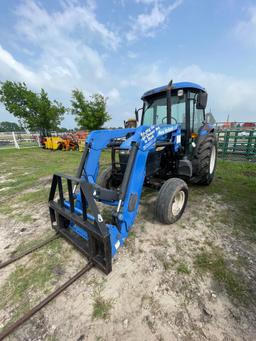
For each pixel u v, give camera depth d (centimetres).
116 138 255
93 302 136
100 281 154
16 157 855
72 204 184
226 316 125
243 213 270
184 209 257
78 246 182
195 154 333
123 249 194
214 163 410
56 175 195
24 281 158
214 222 246
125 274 161
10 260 180
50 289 149
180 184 226
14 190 395
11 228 244
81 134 1202
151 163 278
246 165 589
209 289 145
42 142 1308
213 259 178
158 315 126
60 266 173
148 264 172
